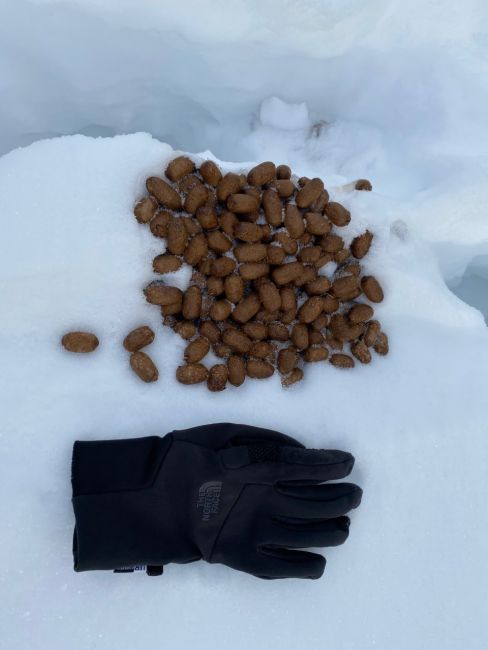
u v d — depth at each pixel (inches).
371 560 19.6
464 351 21.2
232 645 18.4
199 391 19.2
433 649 19.6
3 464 17.8
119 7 17.8
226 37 18.9
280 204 18.7
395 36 19.6
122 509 17.5
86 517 17.1
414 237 20.4
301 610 19.0
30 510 17.7
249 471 17.7
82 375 18.6
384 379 20.4
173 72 20.4
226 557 18.2
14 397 18.1
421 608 19.6
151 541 17.7
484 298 24.8
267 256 18.8
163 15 18.1
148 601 18.2
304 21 18.4
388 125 21.9
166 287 18.4
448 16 19.1
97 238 17.6
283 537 18.2
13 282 17.5
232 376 19.1
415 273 20.4
